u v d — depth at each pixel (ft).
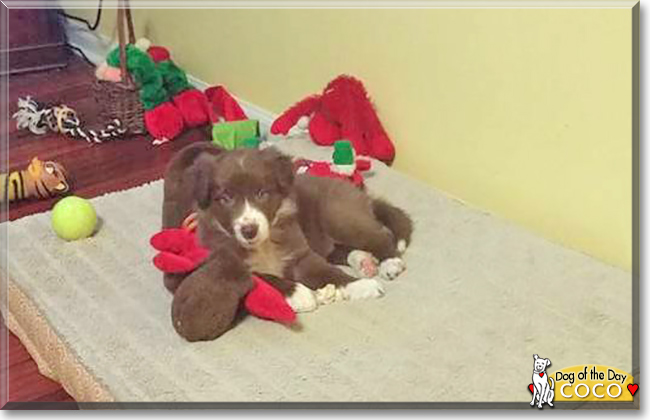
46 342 5.34
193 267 5.19
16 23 10.58
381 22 6.69
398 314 5.18
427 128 6.64
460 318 5.12
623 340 4.89
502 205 6.30
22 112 9.05
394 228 5.83
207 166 5.09
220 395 4.61
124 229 6.30
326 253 5.65
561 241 5.98
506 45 5.83
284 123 7.38
